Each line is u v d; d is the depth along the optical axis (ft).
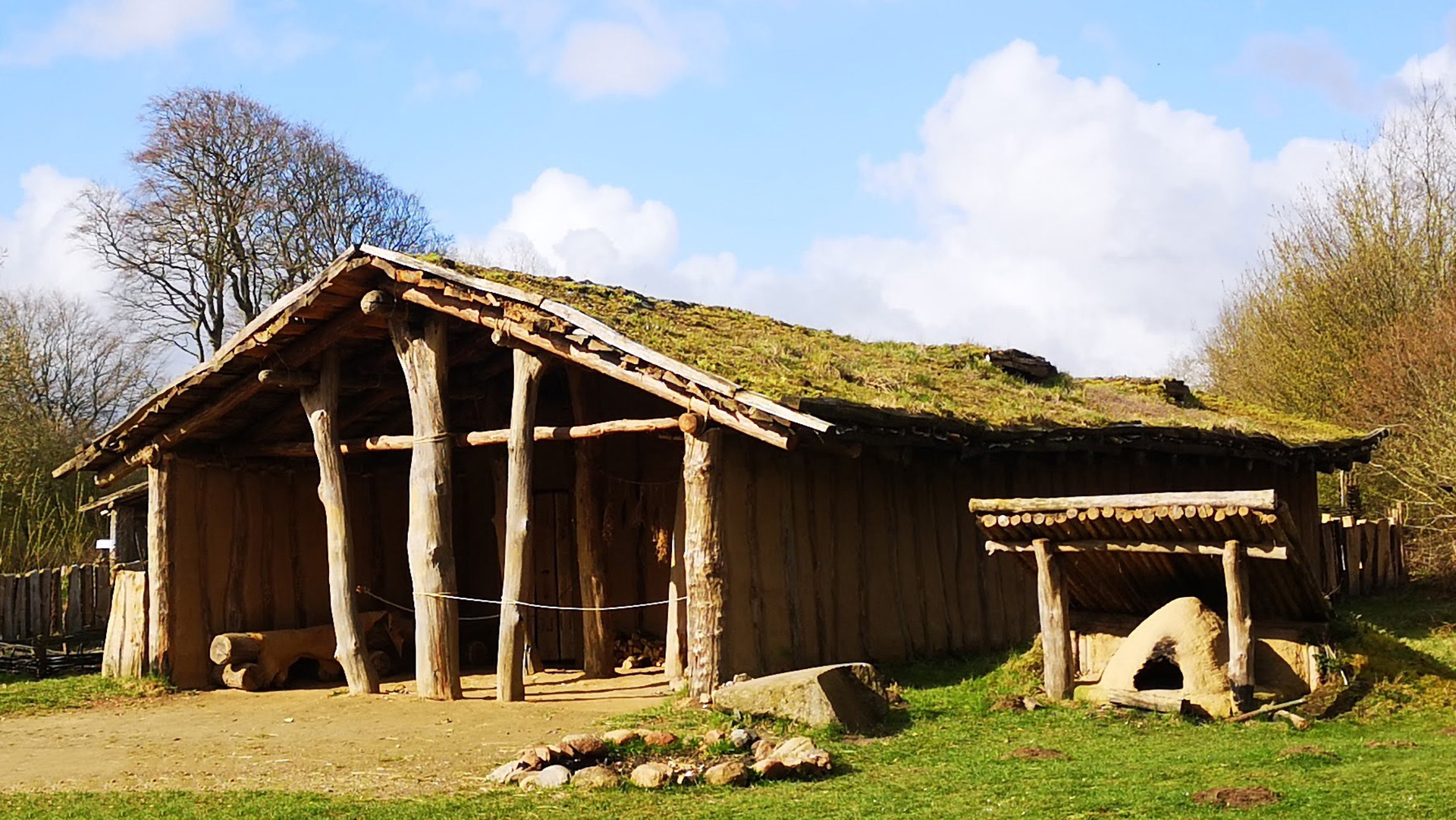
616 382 51.96
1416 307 89.04
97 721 42.98
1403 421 76.74
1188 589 37.83
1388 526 69.62
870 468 45.62
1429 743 30.14
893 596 45.21
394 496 59.00
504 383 53.52
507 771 30.01
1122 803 24.81
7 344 94.17
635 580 52.01
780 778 28.84
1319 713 33.60
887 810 25.31
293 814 26.68
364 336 48.49
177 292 105.91
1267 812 23.58
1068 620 37.42
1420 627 53.67
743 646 39.19
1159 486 56.54
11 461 83.92
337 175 110.93
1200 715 33.94
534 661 51.93
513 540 43.52
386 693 46.91
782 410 36.06
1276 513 31.86
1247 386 102.89
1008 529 37.63
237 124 105.50
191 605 50.88
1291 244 98.02
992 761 29.73
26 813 28.02
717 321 53.16
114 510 77.30
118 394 110.01
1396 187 93.81
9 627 56.70
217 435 52.39
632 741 31.48
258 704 45.62
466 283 42.91
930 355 61.82
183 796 29.04
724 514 39.40
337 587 47.62
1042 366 67.31
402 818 26.11
